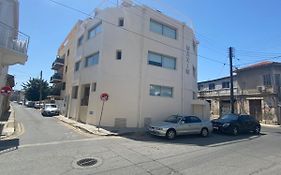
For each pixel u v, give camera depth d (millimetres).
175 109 21391
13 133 14016
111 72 19203
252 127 17797
